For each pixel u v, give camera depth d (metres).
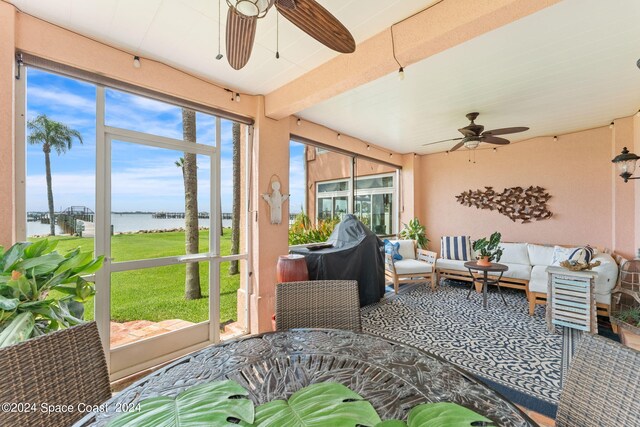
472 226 5.70
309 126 4.12
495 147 5.41
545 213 4.88
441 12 1.75
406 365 1.13
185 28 1.99
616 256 3.77
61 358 1.02
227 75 2.67
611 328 3.18
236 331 3.17
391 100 3.32
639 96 3.19
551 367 2.32
